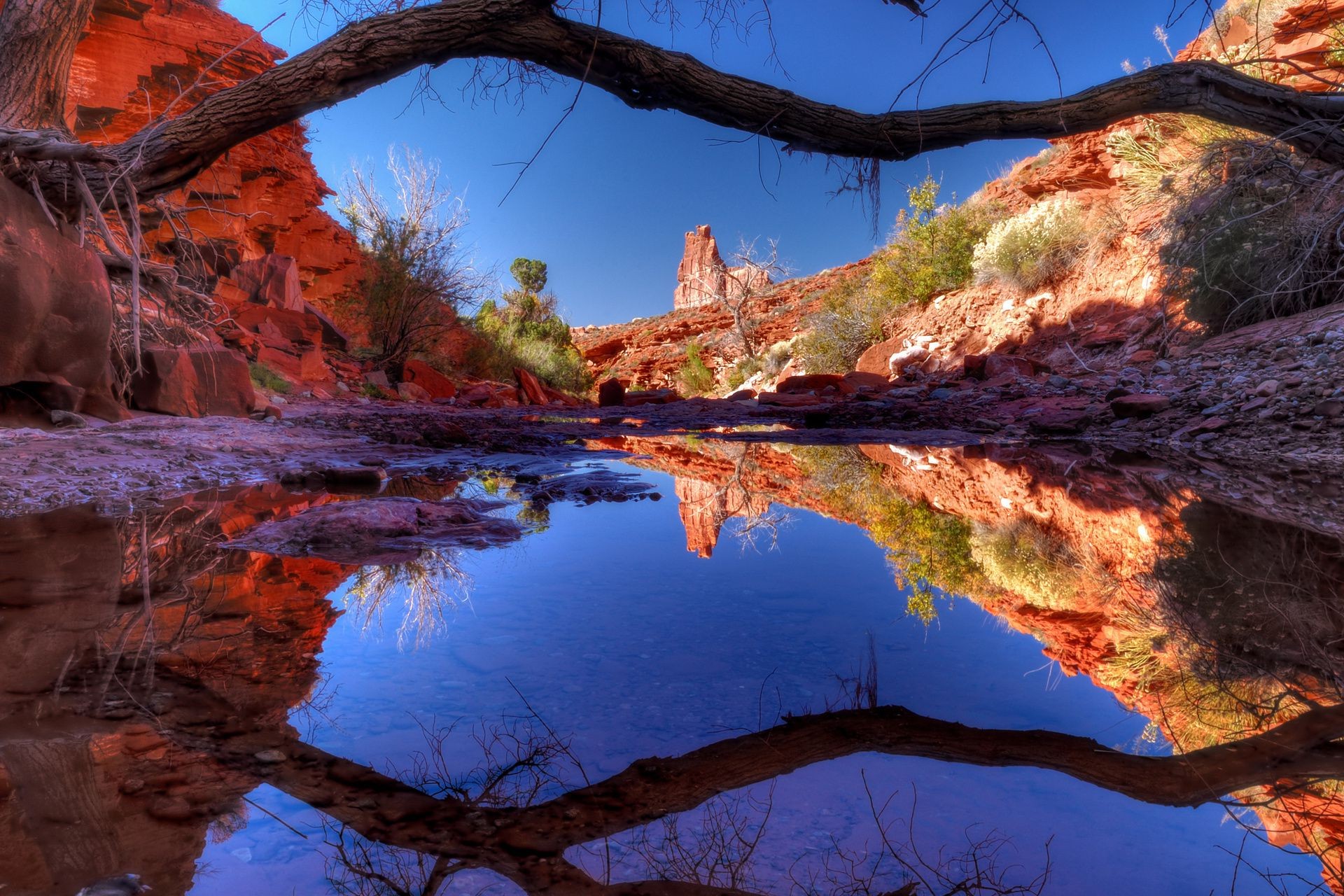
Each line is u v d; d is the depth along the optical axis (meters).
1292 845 0.92
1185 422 6.65
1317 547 2.59
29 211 5.29
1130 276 12.08
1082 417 7.69
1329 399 5.72
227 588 2.21
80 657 1.56
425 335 17.97
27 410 5.29
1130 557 2.61
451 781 1.06
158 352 6.50
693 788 1.05
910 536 3.15
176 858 0.83
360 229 17.97
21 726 1.21
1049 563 2.57
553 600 2.12
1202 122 11.23
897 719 1.31
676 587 2.29
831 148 5.43
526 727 1.26
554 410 14.26
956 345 15.27
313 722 1.26
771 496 4.48
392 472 5.51
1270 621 1.83
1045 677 1.52
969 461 6.05
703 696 1.41
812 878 0.82
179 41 15.65
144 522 3.24
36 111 6.07
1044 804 1.02
